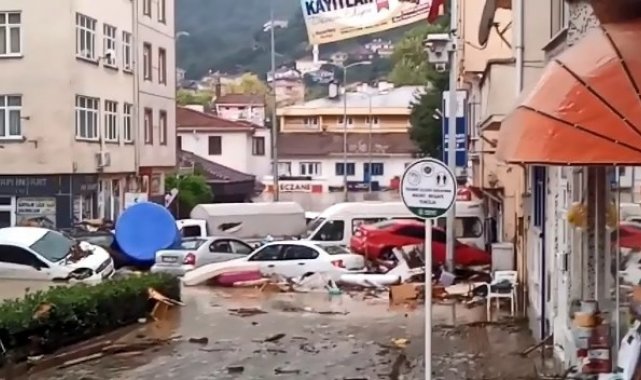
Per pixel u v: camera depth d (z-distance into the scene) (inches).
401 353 746.2
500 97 947.3
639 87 378.0
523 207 995.9
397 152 3853.3
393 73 5064.0
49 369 695.7
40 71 1594.5
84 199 1688.0
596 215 546.6
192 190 2298.2
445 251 1300.4
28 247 1086.4
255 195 3090.6
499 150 435.8
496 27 1091.3
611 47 392.8
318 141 3949.3
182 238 1460.4
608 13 410.3
